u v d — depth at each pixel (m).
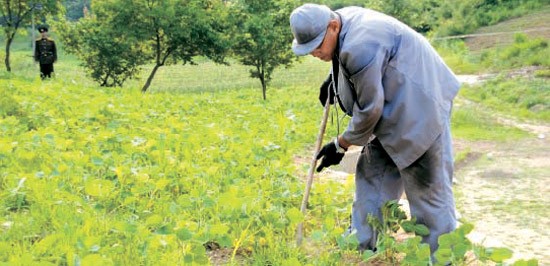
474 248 4.11
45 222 4.71
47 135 7.13
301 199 5.75
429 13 40.47
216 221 4.85
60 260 3.91
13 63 35.19
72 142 7.17
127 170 5.75
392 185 4.74
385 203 4.62
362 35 4.03
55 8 23.23
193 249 4.08
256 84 29.53
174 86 29.53
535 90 18.62
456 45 30.02
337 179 7.54
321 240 4.60
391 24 4.13
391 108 4.16
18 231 4.41
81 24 23.97
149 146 6.95
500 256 4.04
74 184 5.59
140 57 23.91
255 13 22.39
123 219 4.81
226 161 6.96
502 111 17.50
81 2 76.06
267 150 7.68
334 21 4.14
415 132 4.16
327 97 4.80
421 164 4.31
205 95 19.41
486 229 6.97
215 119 11.69
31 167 6.14
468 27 35.19
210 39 22.56
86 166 6.20
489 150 12.16
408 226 4.44
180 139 7.70
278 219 4.85
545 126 15.27
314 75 32.44
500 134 14.01
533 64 22.62
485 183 9.40
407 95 4.12
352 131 4.28
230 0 24.14
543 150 12.08
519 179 9.62
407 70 4.11
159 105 12.87
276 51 21.55
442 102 4.22
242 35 21.30
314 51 4.26
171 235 4.30
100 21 23.45
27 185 5.36
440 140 4.27
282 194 5.70
